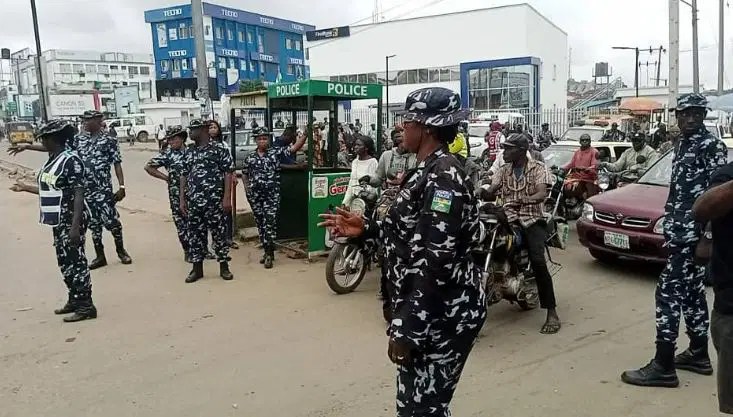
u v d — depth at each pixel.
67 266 5.75
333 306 6.18
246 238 9.27
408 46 42.38
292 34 69.25
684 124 4.16
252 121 20.39
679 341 5.23
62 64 93.81
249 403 4.11
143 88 102.62
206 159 6.94
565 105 45.41
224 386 4.37
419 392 2.66
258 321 5.74
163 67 62.19
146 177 20.17
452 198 2.44
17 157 30.59
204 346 5.13
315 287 6.87
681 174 4.17
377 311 6.03
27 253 8.74
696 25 26.72
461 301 2.58
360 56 44.59
